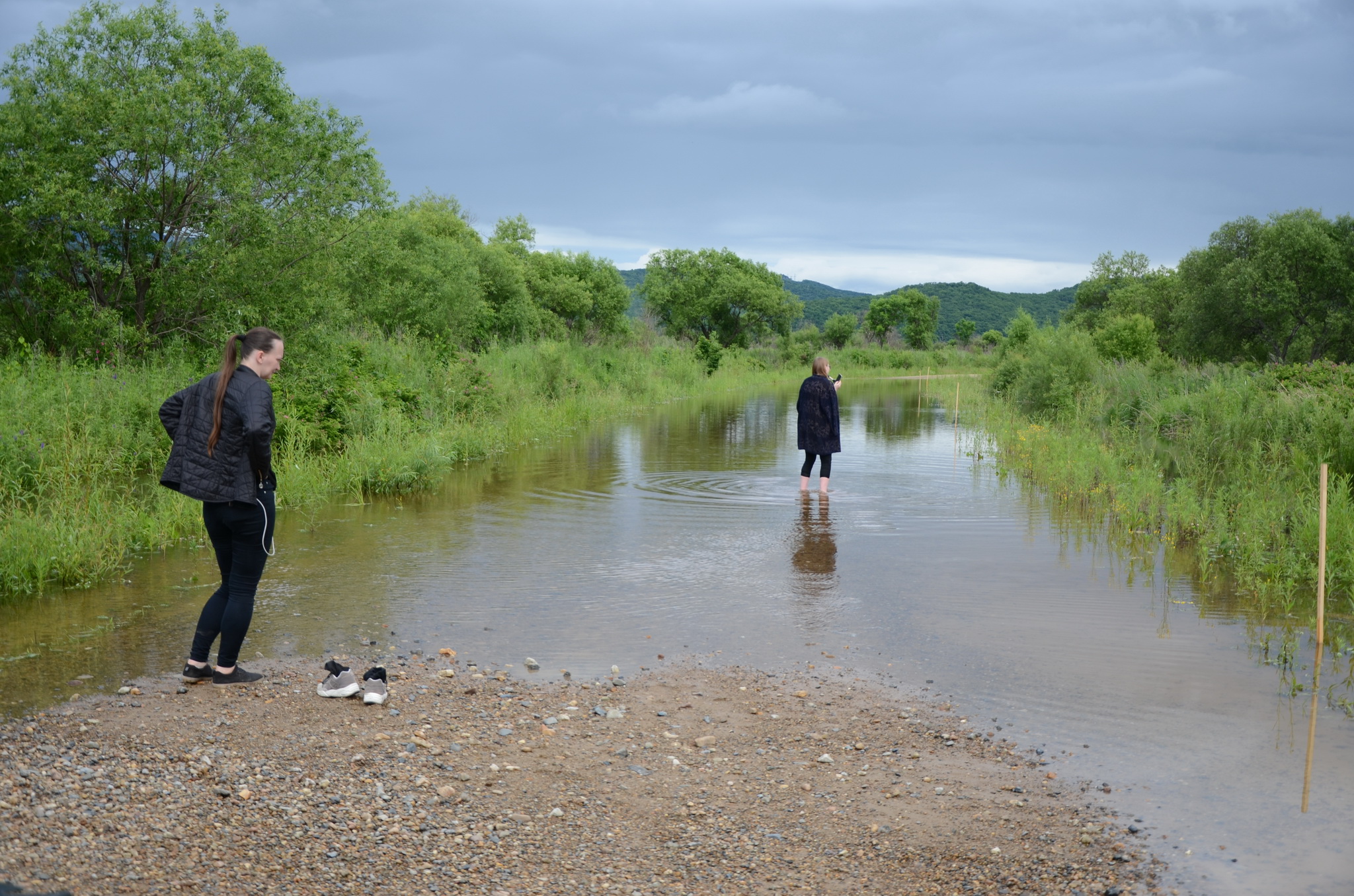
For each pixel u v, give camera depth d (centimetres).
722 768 413
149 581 688
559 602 668
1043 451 1394
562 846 340
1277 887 322
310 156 1566
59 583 680
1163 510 1020
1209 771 414
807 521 981
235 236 1476
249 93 1520
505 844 340
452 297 2552
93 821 328
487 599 673
